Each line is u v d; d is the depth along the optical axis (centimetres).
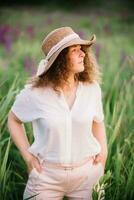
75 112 356
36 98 358
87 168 369
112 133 456
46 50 361
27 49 1148
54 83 357
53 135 355
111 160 446
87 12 2323
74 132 357
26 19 1995
